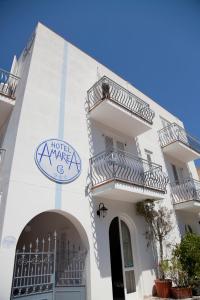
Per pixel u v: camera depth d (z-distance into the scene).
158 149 11.66
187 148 11.86
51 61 7.98
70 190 6.43
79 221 6.28
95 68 9.86
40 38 8.03
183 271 7.69
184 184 10.66
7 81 7.74
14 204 5.12
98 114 8.30
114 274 7.29
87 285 5.82
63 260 6.39
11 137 6.28
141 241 7.99
